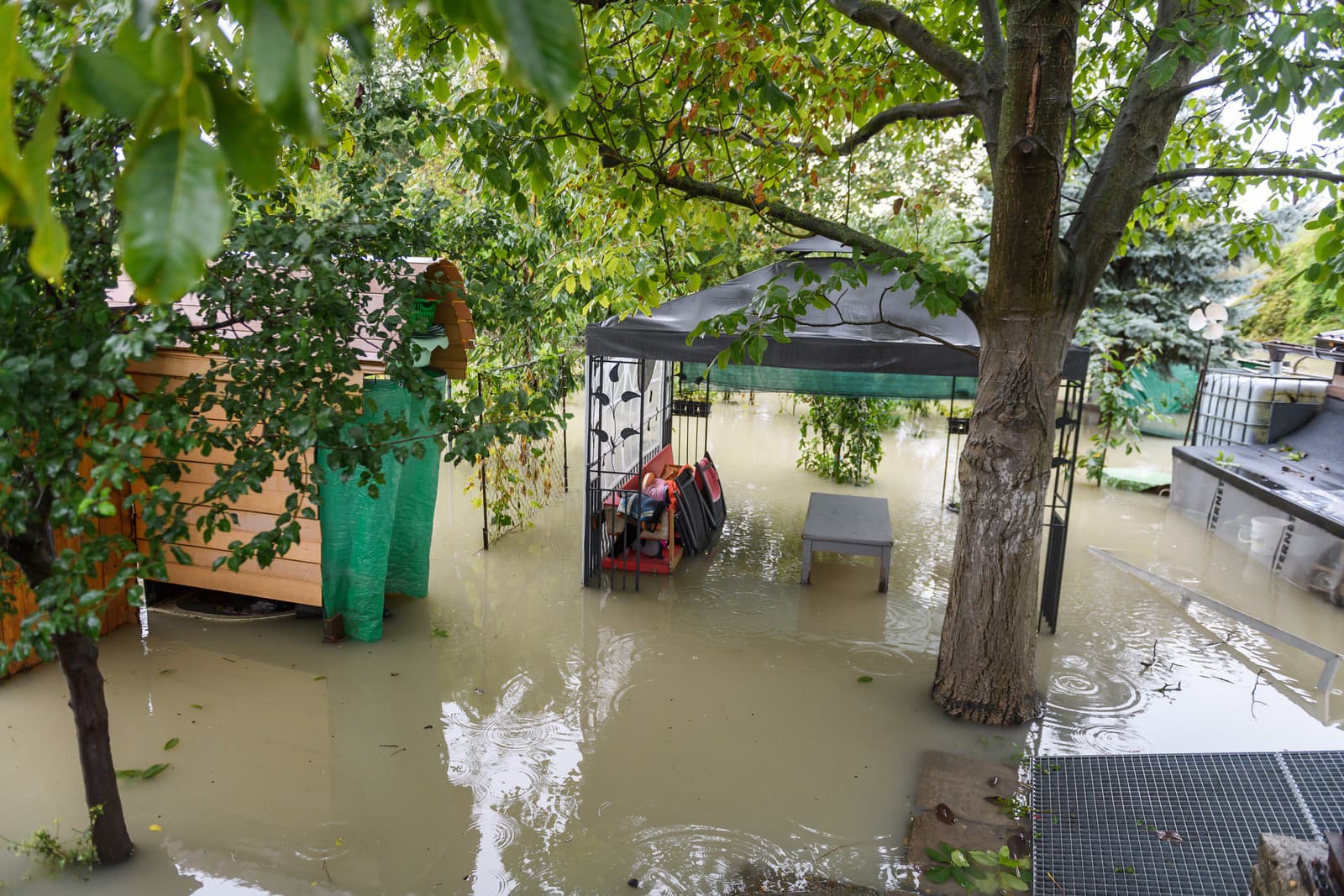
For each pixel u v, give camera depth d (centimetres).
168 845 449
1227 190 820
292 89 59
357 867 439
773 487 1215
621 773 527
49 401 307
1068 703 625
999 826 479
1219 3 483
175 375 648
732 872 441
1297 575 859
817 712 605
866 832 475
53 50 260
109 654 654
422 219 560
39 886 416
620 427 926
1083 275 564
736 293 805
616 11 571
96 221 331
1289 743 573
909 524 1058
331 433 380
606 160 598
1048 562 742
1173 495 1140
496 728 575
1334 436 1067
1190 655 708
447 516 1028
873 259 523
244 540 690
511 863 444
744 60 564
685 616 765
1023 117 502
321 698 607
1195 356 1505
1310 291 1797
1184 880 422
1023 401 559
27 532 365
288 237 381
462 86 831
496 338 918
